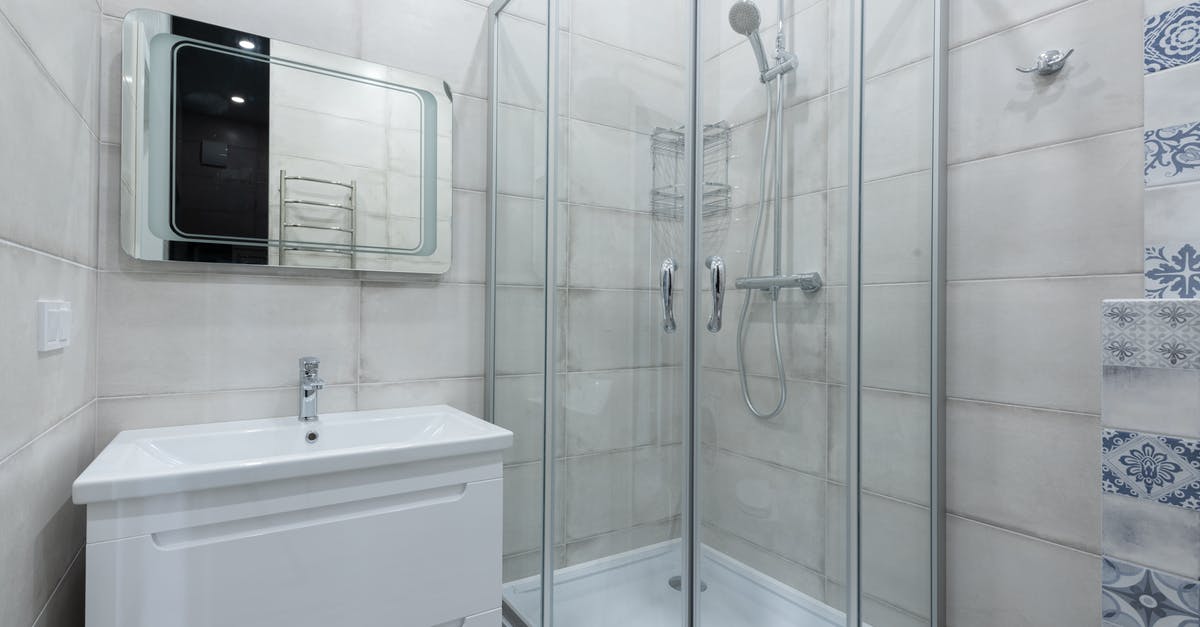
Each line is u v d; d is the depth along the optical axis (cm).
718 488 130
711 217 130
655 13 136
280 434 146
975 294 146
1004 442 140
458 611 134
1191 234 108
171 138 141
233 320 152
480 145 192
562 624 152
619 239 142
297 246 157
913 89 146
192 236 143
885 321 141
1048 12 131
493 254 189
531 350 168
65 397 110
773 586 132
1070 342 128
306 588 116
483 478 139
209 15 148
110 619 99
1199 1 107
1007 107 139
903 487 145
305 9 161
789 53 133
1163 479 103
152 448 128
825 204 135
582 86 149
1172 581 102
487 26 192
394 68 172
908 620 146
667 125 134
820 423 135
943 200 151
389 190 171
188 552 105
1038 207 133
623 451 141
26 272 89
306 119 159
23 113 88
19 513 88
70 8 111
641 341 138
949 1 151
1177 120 110
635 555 138
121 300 138
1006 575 140
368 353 171
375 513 124
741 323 131
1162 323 104
